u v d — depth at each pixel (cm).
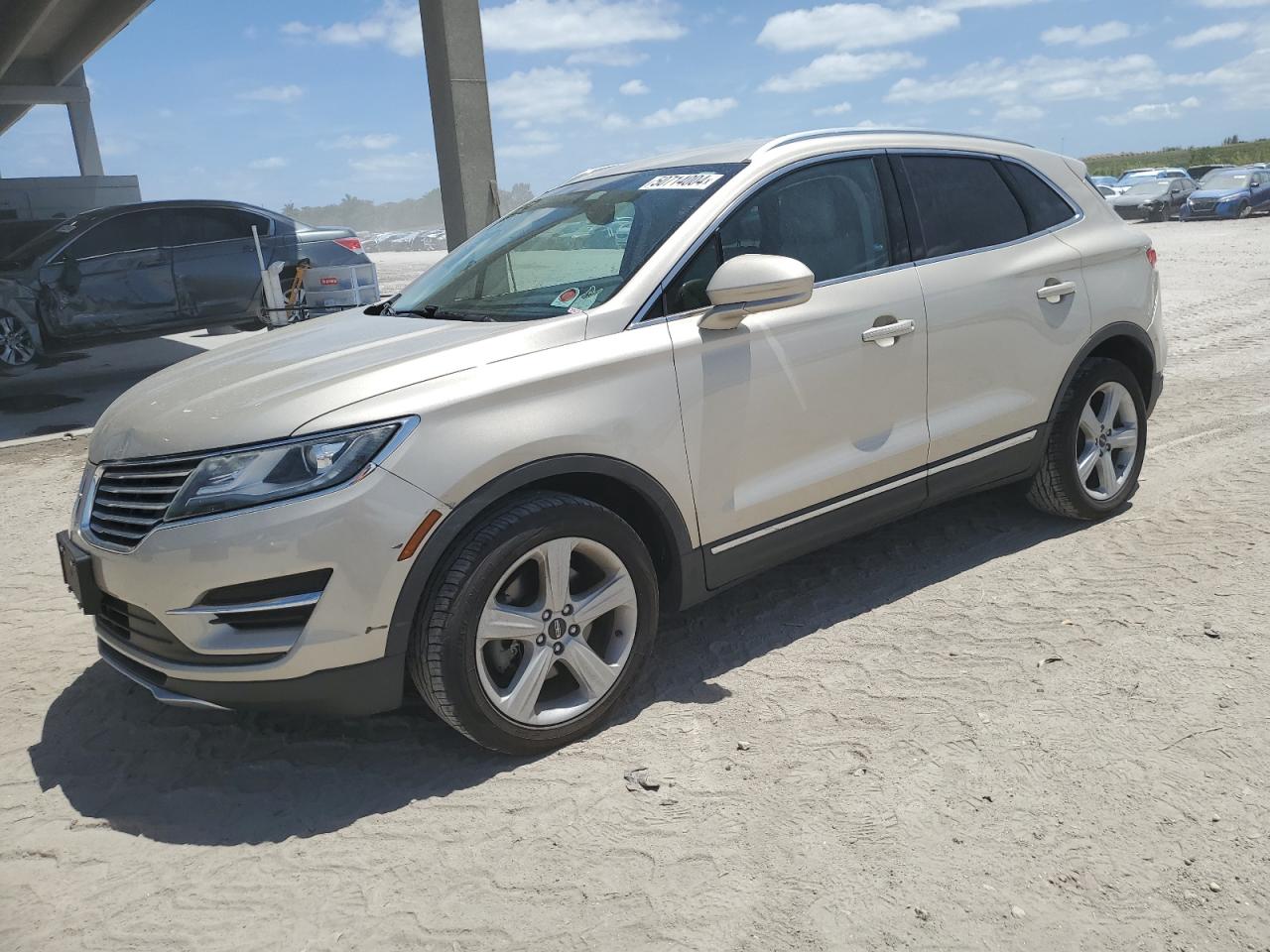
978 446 399
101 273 1044
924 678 330
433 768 301
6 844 275
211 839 273
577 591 311
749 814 265
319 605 264
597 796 279
